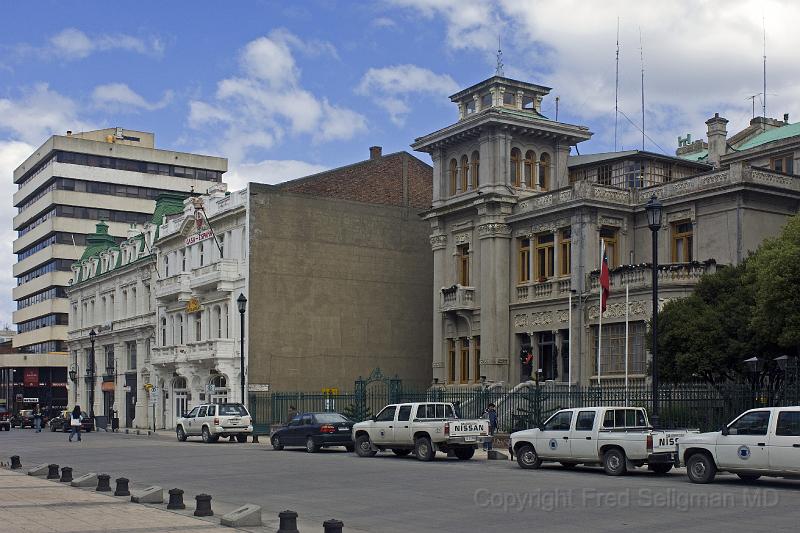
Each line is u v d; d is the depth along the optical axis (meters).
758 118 63.28
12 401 114.44
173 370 66.75
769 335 33.66
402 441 32.41
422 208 66.00
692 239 45.62
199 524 15.50
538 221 50.41
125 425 77.12
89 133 126.31
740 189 42.81
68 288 93.25
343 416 38.44
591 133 54.69
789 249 33.09
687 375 36.12
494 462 30.58
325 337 60.53
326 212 61.66
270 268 59.06
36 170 123.50
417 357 64.06
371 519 16.78
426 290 65.12
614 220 48.16
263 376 58.03
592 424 25.77
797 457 20.67
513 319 51.44
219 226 62.38
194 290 62.81
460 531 15.19
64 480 23.00
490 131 52.47
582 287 46.84
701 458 22.41
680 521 15.87
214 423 46.56
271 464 29.98
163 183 121.62
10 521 15.46
